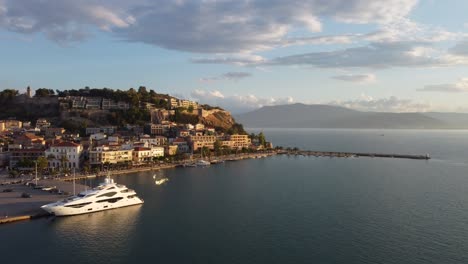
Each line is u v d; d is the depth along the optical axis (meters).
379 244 115.31
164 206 158.38
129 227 130.38
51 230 125.56
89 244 114.69
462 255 107.50
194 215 145.12
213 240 118.69
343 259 104.94
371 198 174.50
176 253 108.94
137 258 105.38
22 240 116.44
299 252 109.50
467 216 144.25
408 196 179.12
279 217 142.62
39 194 169.25
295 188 199.38
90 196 146.25
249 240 118.69
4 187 187.25
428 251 110.19
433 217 142.75
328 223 135.12
